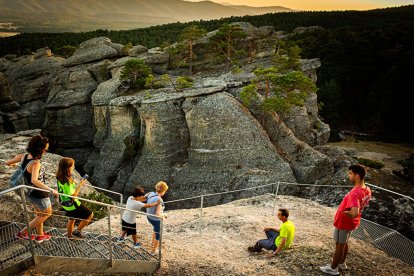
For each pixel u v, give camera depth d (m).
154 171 44.03
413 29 112.25
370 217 23.12
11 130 62.16
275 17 170.75
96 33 136.75
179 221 17.64
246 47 65.12
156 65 62.03
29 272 9.07
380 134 86.25
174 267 11.09
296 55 55.81
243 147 40.69
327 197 31.66
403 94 86.25
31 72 72.25
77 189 9.85
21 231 9.01
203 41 64.38
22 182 8.73
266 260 11.93
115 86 54.69
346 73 95.50
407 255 12.73
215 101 43.28
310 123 54.84
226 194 38.56
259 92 49.94
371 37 104.25
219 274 10.91
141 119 47.59
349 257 11.61
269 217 17.94
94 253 9.80
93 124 60.12
